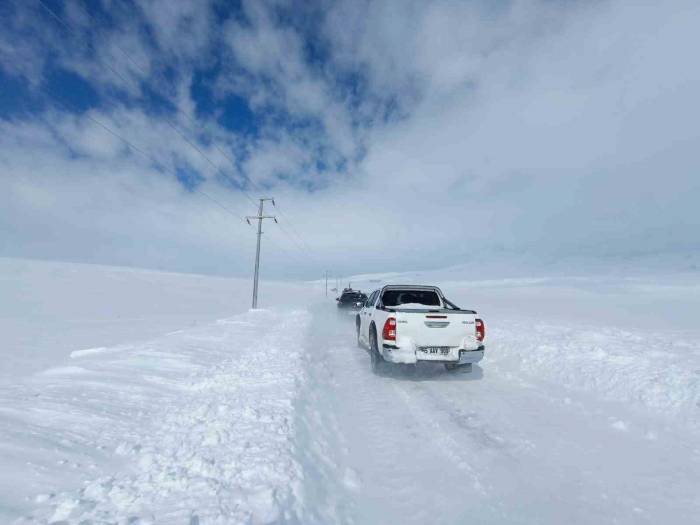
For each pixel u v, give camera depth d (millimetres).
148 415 4219
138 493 2549
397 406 5527
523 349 9102
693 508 3016
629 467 3670
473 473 3547
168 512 2326
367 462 3785
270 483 2742
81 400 4473
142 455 3178
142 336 12086
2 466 2711
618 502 3092
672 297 44375
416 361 6871
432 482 3391
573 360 7590
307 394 5406
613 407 5402
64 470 2832
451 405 5562
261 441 3453
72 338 11484
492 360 8930
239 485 2703
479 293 61656
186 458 3104
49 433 3426
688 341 10242
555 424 4781
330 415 5070
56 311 20562
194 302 33125
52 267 51344
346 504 2990
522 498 3139
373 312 8477
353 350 10367
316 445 3896
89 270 53438
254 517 2328
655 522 2842
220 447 3326
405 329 6988
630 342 9805
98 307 23781
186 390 5301
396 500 3111
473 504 3049
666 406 5195
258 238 29328
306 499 2742
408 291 8875
